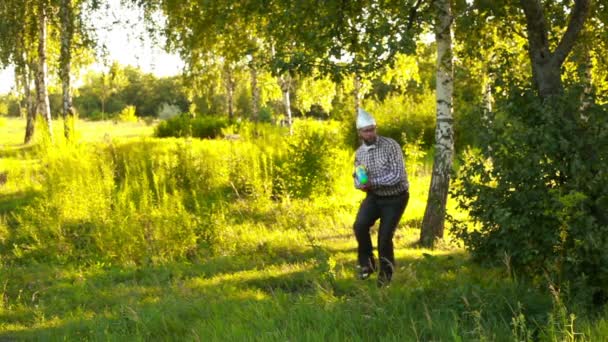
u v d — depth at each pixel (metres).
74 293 7.84
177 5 13.13
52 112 90.25
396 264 7.97
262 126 23.06
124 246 9.79
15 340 6.03
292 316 5.34
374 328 4.82
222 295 7.06
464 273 6.44
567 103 5.64
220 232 10.46
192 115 39.84
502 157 5.70
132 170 15.62
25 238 11.12
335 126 25.83
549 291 5.23
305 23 8.60
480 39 8.77
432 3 7.89
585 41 8.55
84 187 12.55
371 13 8.02
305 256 9.46
